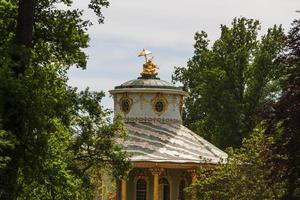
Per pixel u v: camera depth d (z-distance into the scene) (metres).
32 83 45.88
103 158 69.00
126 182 121.00
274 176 54.12
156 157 119.12
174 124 131.38
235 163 84.75
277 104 52.84
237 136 145.88
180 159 119.25
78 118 63.28
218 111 147.50
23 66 47.38
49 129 47.38
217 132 148.75
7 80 44.28
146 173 121.62
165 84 133.00
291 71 53.34
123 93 132.38
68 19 53.91
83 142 65.50
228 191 86.94
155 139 124.50
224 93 145.50
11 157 46.53
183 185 122.62
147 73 135.00
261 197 78.31
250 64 147.50
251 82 146.38
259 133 79.50
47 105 47.12
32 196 53.19
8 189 46.56
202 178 106.81
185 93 134.38
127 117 131.00
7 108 45.69
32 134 46.72
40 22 53.38
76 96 60.00
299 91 52.22
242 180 81.31
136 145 122.12
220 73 147.62
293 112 51.62
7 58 45.56
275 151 52.66
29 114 45.84
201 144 126.69
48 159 49.31
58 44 53.72
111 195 115.94
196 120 168.25
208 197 92.00
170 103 131.88
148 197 121.25
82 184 63.84
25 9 49.19
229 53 148.00
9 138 43.41
